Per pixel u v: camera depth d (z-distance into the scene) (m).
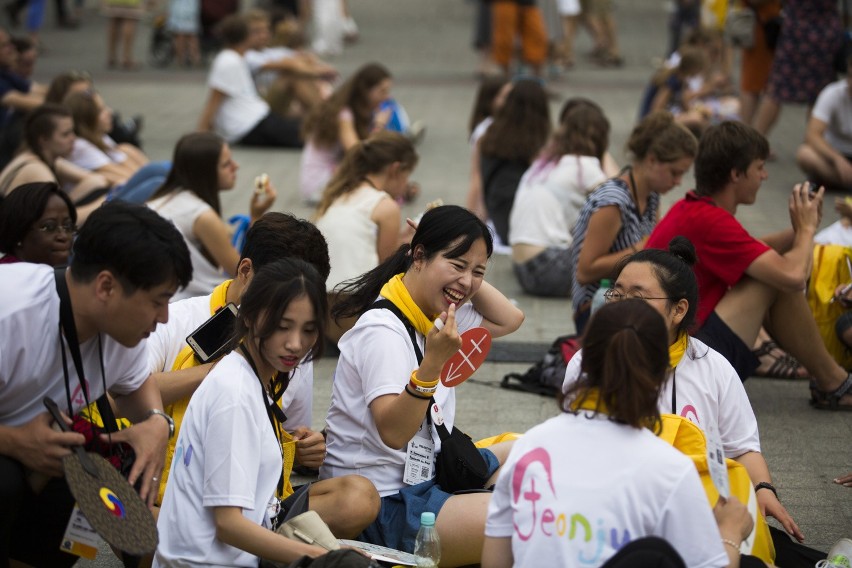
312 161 27.39
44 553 10.26
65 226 13.29
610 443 8.23
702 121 27.62
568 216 21.25
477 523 10.55
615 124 35.22
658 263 10.97
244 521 9.37
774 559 10.53
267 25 34.34
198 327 11.68
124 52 46.84
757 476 11.20
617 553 7.92
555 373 16.50
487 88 26.77
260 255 11.62
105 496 9.04
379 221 18.05
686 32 45.19
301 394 11.88
